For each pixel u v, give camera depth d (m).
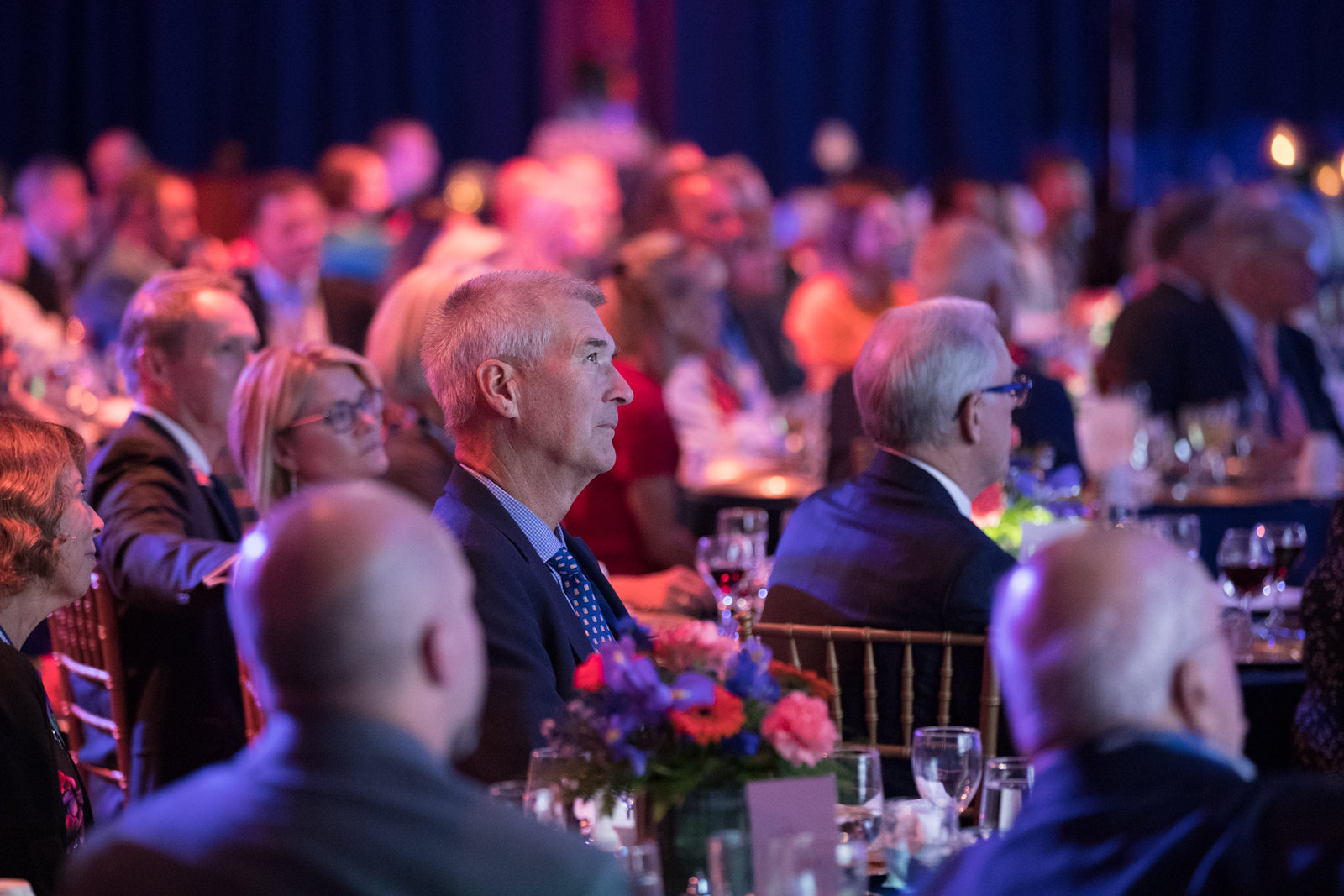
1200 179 21.75
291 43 20.00
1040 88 21.78
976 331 5.24
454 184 17.39
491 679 4.35
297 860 2.35
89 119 19.81
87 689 6.25
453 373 4.75
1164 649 2.77
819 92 21.17
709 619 6.75
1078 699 2.78
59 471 4.69
